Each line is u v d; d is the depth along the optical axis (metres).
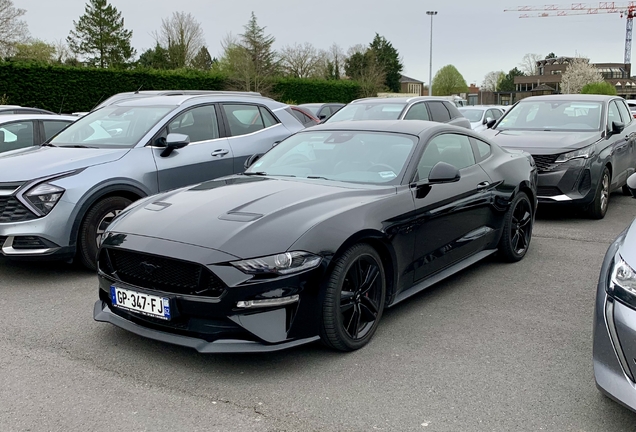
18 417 3.13
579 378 3.55
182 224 3.79
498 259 6.09
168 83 34.38
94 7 58.59
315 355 3.88
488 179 5.46
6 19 39.47
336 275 3.70
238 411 3.18
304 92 44.50
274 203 3.96
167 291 3.60
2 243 5.27
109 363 3.78
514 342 4.08
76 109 29.17
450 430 3.00
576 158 7.83
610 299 2.93
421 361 3.78
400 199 4.33
